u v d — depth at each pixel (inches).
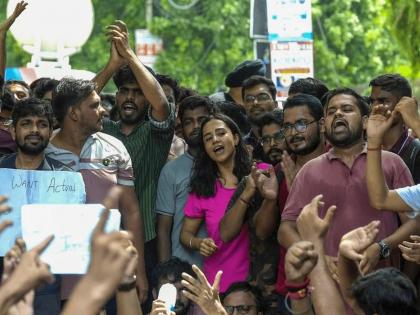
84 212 366.0
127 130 519.5
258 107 597.9
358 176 436.8
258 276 489.7
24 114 445.4
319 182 440.1
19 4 511.5
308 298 369.1
